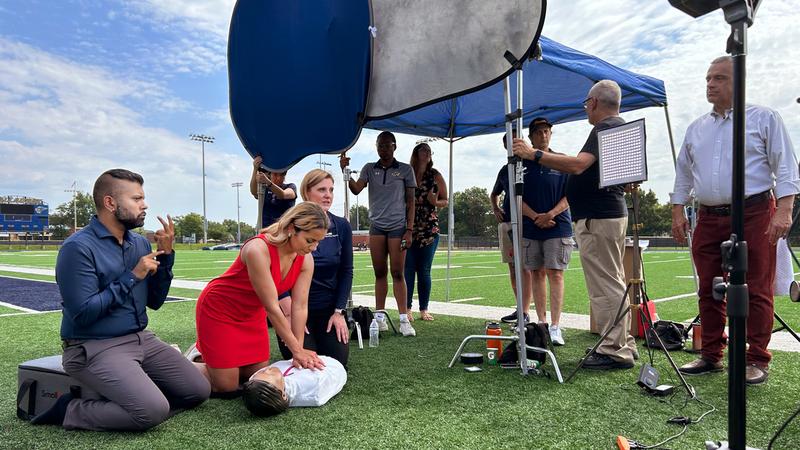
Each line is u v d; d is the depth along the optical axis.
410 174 5.12
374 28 3.64
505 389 3.08
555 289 4.59
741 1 1.70
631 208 3.62
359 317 4.72
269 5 4.41
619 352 3.54
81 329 2.46
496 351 3.77
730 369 1.79
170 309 6.81
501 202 6.34
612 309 3.54
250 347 3.04
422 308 5.94
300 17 4.17
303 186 3.86
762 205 3.21
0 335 4.98
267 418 2.60
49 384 2.58
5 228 89.75
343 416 2.62
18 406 2.63
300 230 2.84
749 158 3.24
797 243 3.47
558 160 3.36
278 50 4.34
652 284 10.39
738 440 1.77
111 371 2.39
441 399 2.90
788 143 3.13
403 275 5.02
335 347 3.56
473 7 3.26
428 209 5.76
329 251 3.65
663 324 4.39
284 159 4.39
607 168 3.22
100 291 2.50
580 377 3.35
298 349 2.92
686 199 3.74
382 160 5.15
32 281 11.77
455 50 3.34
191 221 110.06
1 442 2.29
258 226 4.62
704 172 3.42
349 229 3.83
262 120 4.53
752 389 3.04
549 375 3.37
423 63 3.49
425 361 3.83
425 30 3.48
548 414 2.63
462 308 7.00
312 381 2.79
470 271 15.15
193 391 2.73
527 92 6.01
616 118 3.47
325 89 4.03
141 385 2.40
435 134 7.53
